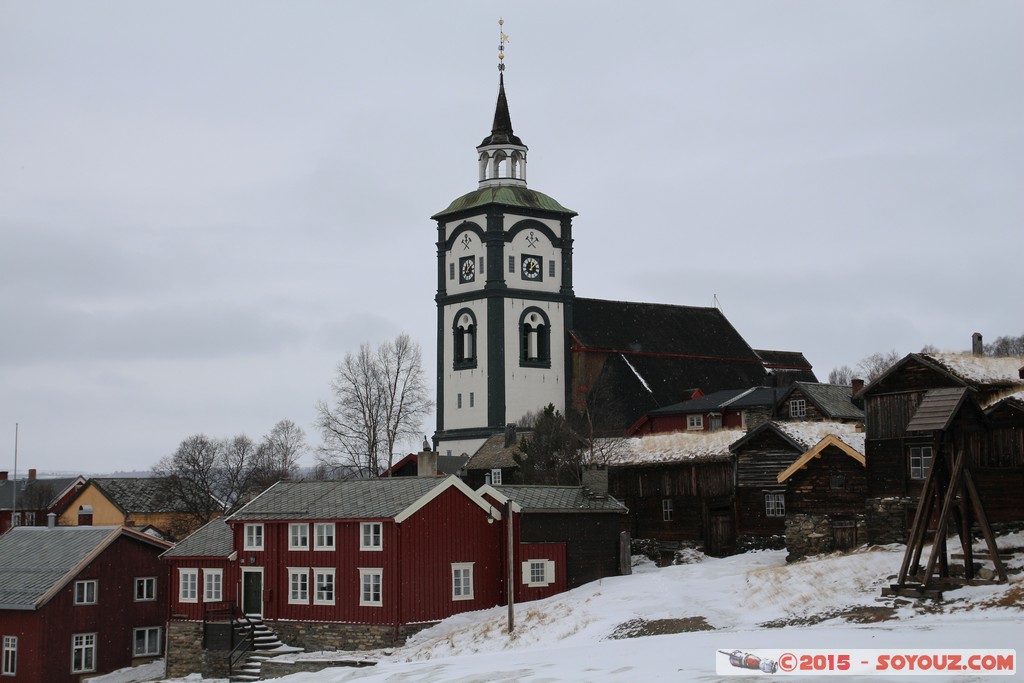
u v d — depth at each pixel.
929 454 67.50
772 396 111.56
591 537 78.38
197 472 124.94
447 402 146.00
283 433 155.75
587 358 145.62
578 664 47.81
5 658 78.12
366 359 136.88
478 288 144.12
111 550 81.31
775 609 60.00
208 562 76.50
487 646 63.38
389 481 74.50
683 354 151.00
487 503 74.31
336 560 71.44
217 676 70.81
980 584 57.03
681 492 87.06
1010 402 66.44
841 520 72.81
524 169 149.25
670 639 53.91
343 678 53.16
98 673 79.62
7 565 82.69
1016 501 66.62
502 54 151.88
